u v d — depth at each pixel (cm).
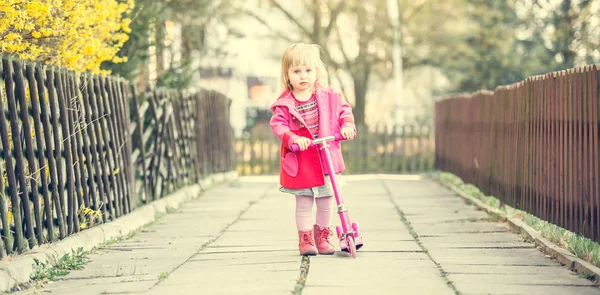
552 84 734
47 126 672
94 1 816
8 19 677
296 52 653
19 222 602
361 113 2980
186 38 1614
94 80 814
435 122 1727
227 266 616
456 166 1445
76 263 638
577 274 566
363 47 2880
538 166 780
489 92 1112
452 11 2830
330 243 693
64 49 778
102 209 806
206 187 1380
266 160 2020
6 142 589
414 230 812
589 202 622
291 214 986
